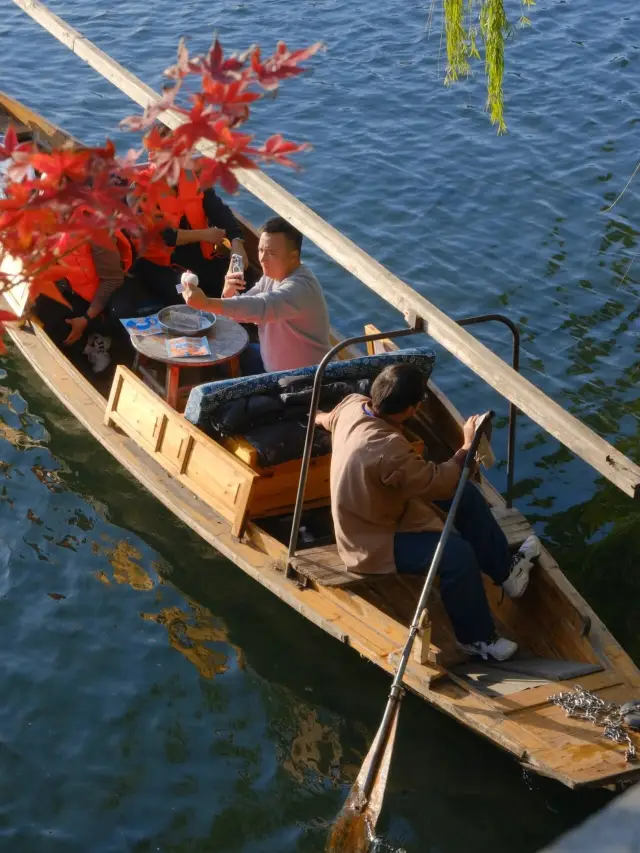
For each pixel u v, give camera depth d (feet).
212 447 20.08
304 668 19.19
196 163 8.54
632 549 21.83
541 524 22.77
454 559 17.01
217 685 18.74
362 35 48.44
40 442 24.30
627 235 34.19
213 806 16.56
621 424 26.02
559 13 51.26
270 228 19.90
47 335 25.21
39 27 48.42
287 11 51.03
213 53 8.35
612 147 39.58
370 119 41.16
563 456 25.02
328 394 19.84
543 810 16.53
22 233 8.03
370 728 18.11
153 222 8.75
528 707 15.93
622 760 14.94
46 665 18.92
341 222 34.58
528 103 42.70
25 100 41.65
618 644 17.47
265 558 19.43
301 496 18.16
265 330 21.16
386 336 17.11
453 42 21.86
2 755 17.24
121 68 24.34
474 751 17.53
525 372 27.89
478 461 18.56
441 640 18.22
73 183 8.08
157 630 19.79
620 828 5.39
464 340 16.24
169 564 21.33
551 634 18.34
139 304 26.08
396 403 16.90
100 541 21.77
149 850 15.83
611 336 29.43
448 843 16.01
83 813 16.37
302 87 43.42
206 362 21.86
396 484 16.70
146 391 21.72
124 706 18.22
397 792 16.83
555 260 32.81
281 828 16.21
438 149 39.06
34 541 21.65
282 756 17.49
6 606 20.12
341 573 18.12
